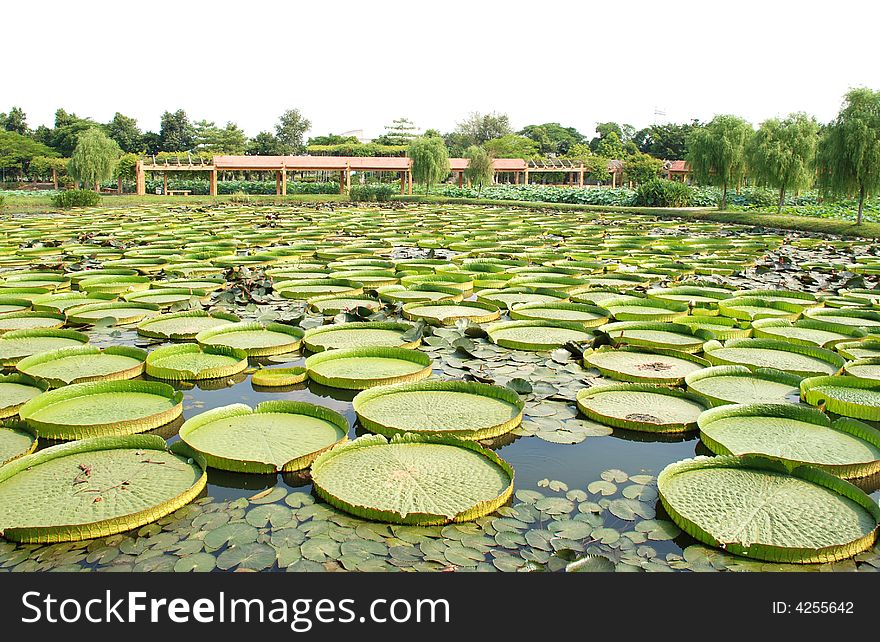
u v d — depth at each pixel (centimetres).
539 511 273
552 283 778
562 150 6347
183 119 4706
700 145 2109
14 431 337
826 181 1543
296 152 4978
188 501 276
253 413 358
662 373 434
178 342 505
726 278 836
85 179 2789
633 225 1661
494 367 452
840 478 288
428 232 1385
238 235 1270
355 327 543
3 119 4753
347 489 280
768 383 418
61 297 632
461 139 5722
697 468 303
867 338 501
